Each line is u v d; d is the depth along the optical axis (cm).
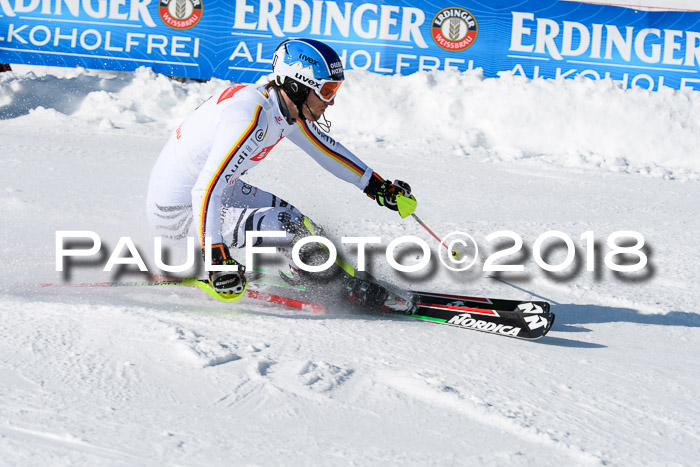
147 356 671
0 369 615
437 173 2109
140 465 477
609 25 2841
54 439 502
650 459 550
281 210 927
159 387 607
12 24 2745
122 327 746
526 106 2647
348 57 2827
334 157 972
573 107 2642
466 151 2495
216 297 835
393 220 1500
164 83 2722
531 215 1655
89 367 636
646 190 2094
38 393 574
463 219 1564
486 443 557
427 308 914
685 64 2866
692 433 604
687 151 2572
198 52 2811
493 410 609
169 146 931
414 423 582
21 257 1081
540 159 2472
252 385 625
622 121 2617
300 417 574
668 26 2844
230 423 553
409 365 711
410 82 2734
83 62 2794
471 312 891
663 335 931
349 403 609
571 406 642
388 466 507
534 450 550
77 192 1530
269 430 547
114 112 2606
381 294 924
